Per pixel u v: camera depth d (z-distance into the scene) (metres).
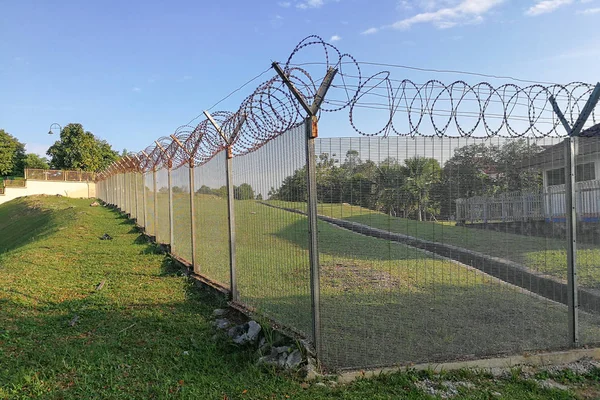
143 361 4.23
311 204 4.08
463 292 4.98
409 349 4.23
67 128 48.88
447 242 4.73
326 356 4.05
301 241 4.36
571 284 4.64
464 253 4.81
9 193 38.09
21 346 4.53
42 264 9.05
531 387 3.84
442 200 4.56
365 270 6.24
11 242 17.83
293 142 4.39
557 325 4.80
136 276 7.98
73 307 6.04
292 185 4.43
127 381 3.77
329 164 4.18
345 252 6.11
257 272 5.35
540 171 4.77
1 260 9.92
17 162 56.34
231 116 5.60
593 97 4.70
